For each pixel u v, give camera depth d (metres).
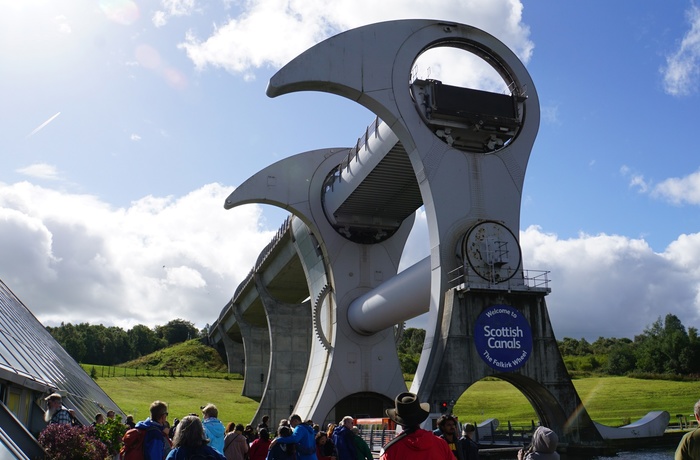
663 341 72.06
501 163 26.62
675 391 50.75
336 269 36.75
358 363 35.53
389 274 37.53
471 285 23.53
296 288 55.69
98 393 31.88
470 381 22.83
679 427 32.25
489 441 28.75
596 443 23.48
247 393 67.81
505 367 23.31
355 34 26.23
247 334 71.19
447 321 23.47
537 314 24.23
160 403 7.52
